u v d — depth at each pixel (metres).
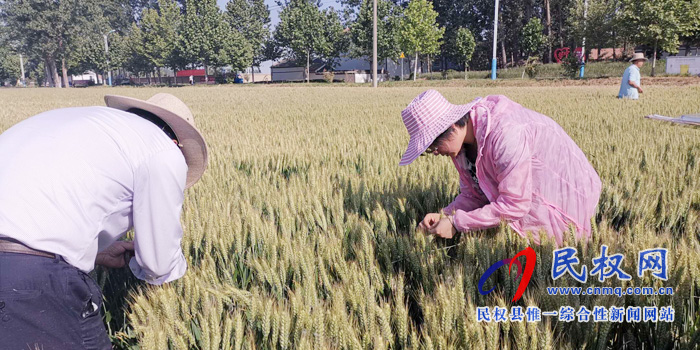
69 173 1.75
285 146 6.70
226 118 12.59
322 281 2.35
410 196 3.39
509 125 2.55
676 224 3.18
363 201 3.40
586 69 41.88
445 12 65.81
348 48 62.25
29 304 1.64
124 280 2.78
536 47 52.62
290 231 2.89
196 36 67.06
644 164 4.84
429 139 2.55
